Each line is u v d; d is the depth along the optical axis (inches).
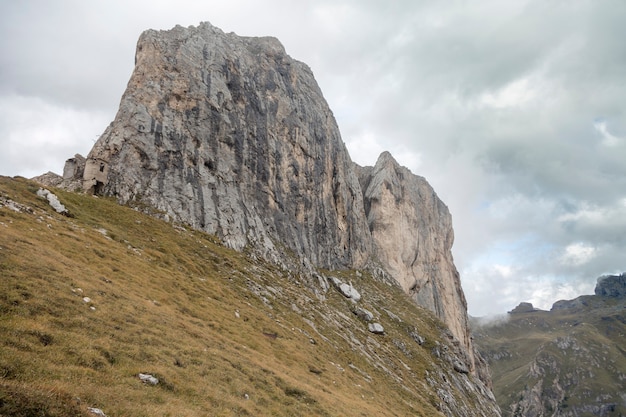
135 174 4114.2
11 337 997.2
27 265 1470.2
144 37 5088.6
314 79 7736.2
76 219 2819.9
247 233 4512.8
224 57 5674.2
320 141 6643.7
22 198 2615.7
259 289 3464.6
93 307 1437.0
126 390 1014.4
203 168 4618.6
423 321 5807.1
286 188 5595.5
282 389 1748.3
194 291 2615.7
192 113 4857.3
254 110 5644.7
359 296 5226.4
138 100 4598.9
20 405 689.6
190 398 1175.0
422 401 3267.7
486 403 5054.1
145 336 1435.8
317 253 5644.7
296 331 3026.6
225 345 1916.8
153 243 3152.1
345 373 2792.8
